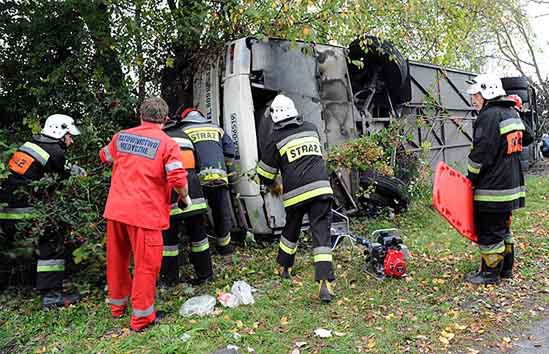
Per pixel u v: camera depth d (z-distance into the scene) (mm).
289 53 6652
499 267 4934
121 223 4164
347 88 7305
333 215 6570
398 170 7801
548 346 3689
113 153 4262
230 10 6605
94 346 3930
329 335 3896
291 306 4504
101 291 5094
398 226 7430
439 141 9570
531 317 4184
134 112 6215
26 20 6180
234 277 5348
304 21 6598
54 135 4871
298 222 4996
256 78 6332
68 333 4215
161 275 5086
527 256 5727
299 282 5105
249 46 6309
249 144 6148
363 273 5273
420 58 9781
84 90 5980
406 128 8445
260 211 6207
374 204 7906
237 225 6570
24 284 5453
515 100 4805
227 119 6359
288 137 4820
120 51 6129
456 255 5906
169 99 6941
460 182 4844
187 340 3844
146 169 4086
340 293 4777
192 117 5723
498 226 4848
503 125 4676
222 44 6594
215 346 3775
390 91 8219
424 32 9336
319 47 7117
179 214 4895
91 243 4836
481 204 4816
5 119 6297
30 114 5887
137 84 6484
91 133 5438
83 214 4766
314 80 6863
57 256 4820
